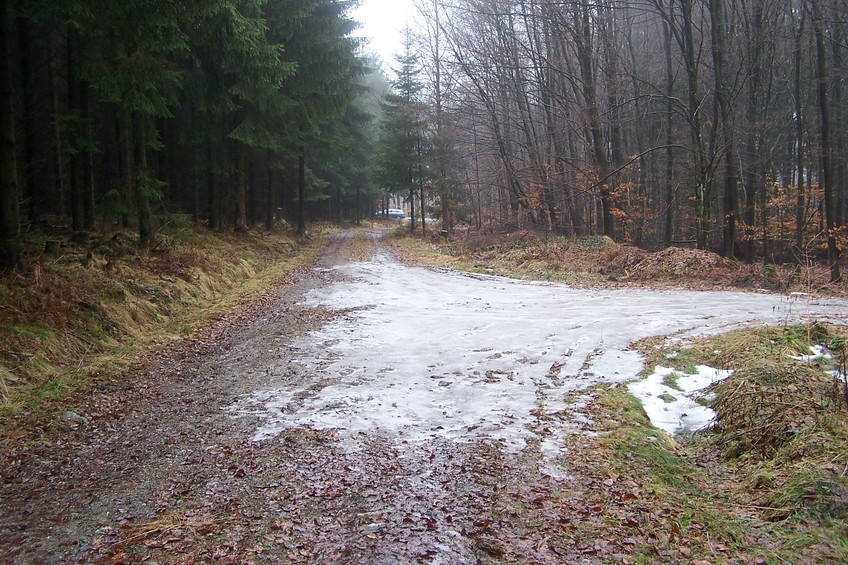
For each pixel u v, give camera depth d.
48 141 17.22
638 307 12.41
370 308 13.09
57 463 4.93
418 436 5.54
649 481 4.66
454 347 9.25
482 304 13.55
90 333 8.51
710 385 6.90
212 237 19.59
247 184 31.89
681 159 29.03
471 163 42.69
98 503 4.22
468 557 3.49
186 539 3.69
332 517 3.98
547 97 28.81
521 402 6.55
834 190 26.56
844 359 5.74
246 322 11.46
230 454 5.09
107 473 4.73
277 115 21.38
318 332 10.49
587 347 9.01
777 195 29.02
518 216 30.69
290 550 3.56
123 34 10.38
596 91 25.67
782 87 28.52
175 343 9.38
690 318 10.85
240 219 23.92
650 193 31.98
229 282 15.49
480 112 31.67
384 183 41.78
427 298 14.68
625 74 22.22
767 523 3.87
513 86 29.28
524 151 33.78
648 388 7.07
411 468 4.80
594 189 24.72
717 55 19.44
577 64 28.89
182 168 25.20
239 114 21.36
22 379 6.70
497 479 4.61
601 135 25.72
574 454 5.10
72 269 10.17
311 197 41.88
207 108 18.67
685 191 33.00
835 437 4.71
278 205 41.44
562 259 20.45
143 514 4.05
